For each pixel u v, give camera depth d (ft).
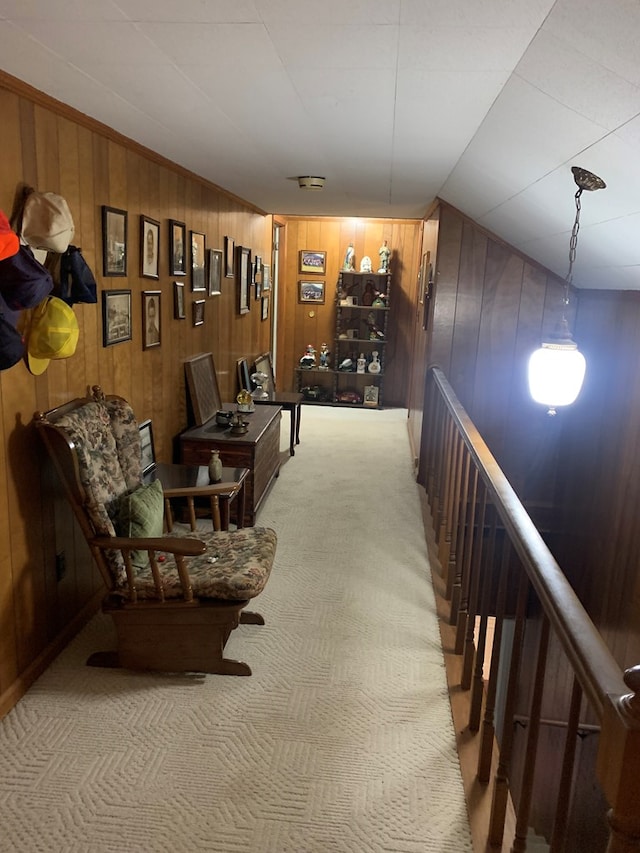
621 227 8.60
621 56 4.56
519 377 14.92
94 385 9.02
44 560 8.10
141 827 5.93
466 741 7.13
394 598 10.32
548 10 4.41
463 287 14.60
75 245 8.27
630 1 3.89
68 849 5.69
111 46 5.70
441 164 10.38
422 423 15.87
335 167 11.58
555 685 12.83
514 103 6.43
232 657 8.56
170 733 7.14
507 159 8.43
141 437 10.91
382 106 7.23
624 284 11.66
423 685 8.15
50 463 8.11
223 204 15.69
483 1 4.39
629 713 3.12
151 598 7.85
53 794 6.26
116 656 8.21
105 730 7.14
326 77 6.32
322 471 16.80
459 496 9.57
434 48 5.36
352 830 5.98
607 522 12.36
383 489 15.57
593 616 12.84
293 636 9.12
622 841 3.22
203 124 8.57
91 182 8.69
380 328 25.30
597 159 6.74
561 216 9.59
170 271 12.08
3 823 5.93
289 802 6.27
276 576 10.91
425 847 5.83
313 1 4.58
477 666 7.17
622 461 11.80
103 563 7.78
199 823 6.00
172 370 12.62
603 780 3.30
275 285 24.79
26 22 5.19
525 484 15.56
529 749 4.77
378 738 7.18
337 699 7.82
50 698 7.63
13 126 6.84
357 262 25.14
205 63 6.07
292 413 17.90
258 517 13.47
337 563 11.50
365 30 5.07
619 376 12.26
